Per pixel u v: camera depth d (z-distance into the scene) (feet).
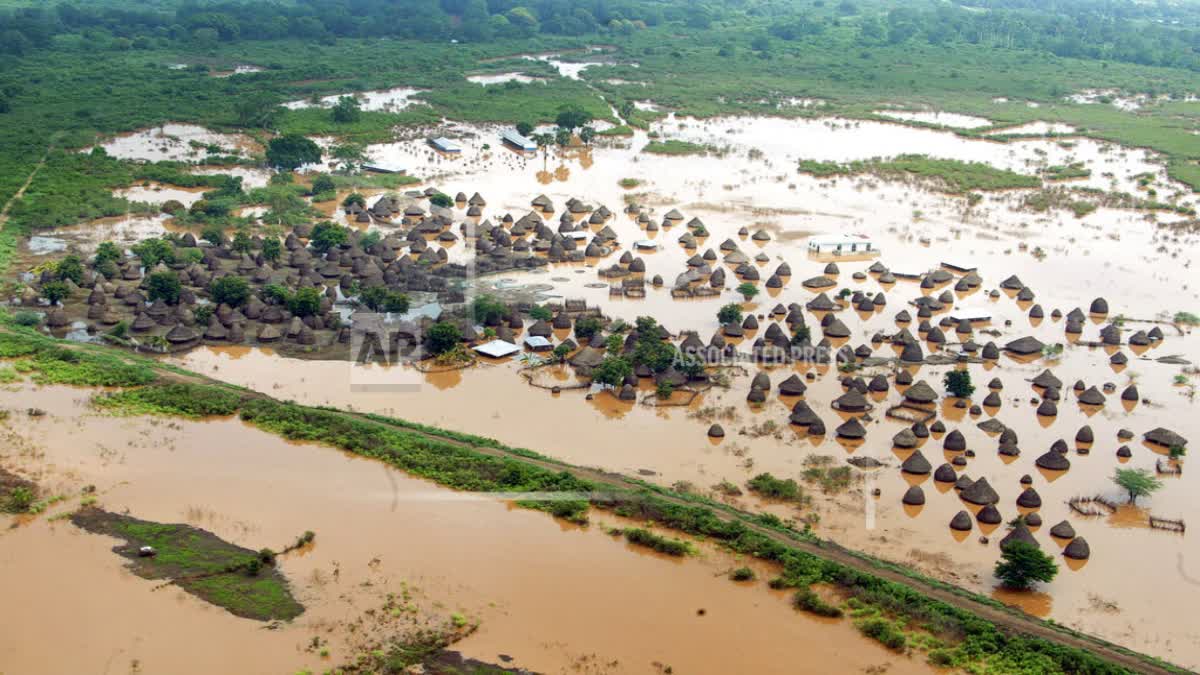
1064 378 384.68
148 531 273.33
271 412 341.41
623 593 253.24
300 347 403.54
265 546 268.21
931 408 354.13
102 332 409.49
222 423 338.95
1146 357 407.64
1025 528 271.28
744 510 290.97
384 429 333.83
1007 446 325.01
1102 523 288.92
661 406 357.00
